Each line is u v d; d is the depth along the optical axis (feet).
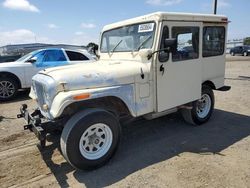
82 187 11.26
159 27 13.87
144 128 18.13
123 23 15.85
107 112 12.55
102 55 17.70
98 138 12.53
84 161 12.04
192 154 13.97
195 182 11.26
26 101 27.91
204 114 18.67
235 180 11.32
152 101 14.47
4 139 16.78
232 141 15.66
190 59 15.88
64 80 11.84
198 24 15.92
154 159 13.53
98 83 12.44
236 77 42.65
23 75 29.04
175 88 15.33
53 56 30.48
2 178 12.10
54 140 16.14
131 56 15.17
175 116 20.35
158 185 11.14
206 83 18.49
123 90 13.12
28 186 11.44
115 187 11.15
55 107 11.41
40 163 13.48
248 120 19.60
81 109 12.50
